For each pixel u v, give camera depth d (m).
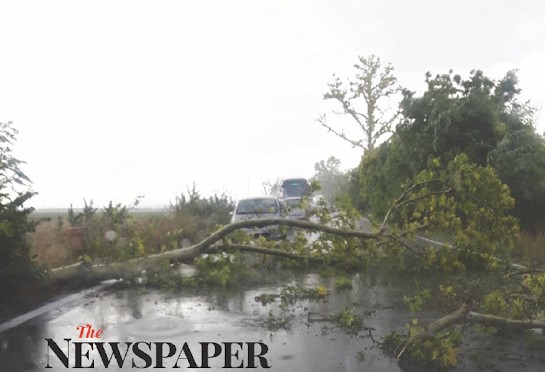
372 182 20.84
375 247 9.71
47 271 8.30
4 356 5.07
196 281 9.21
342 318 6.16
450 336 5.02
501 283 8.54
